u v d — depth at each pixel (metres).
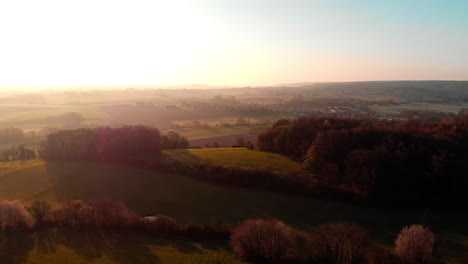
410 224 37.44
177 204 44.41
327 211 41.09
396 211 40.75
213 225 37.84
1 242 34.41
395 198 42.25
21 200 46.50
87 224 38.31
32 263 29.92
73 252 32.09
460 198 41.59
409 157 46.22
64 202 45.59
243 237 31.31
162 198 46.38
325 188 45.41
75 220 38.97
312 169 52.00
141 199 46.25
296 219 39.19
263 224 31.33
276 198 45.38
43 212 39.41
